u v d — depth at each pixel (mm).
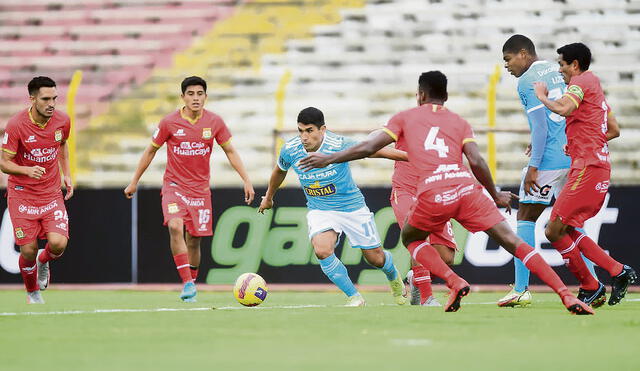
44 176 30859
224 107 57062
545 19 59500
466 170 23844
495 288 40156
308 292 39781
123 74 60406
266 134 56062
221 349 17000
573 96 25578
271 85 58250
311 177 28734
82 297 36250
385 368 14422
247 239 41719
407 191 29266
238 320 23125
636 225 39750
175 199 33531
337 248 41250
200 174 34000
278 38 61656
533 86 27234
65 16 64375
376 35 60844
